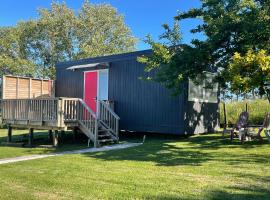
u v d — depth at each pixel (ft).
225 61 38.04
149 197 17.83
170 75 37.24
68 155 33.01
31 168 26.53
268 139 37.24
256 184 19.69
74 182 21.48
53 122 41.19
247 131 38.34
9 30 134.62
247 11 35.55
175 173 23.07
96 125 40.09
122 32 133.69
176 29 42.91
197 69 38.27
